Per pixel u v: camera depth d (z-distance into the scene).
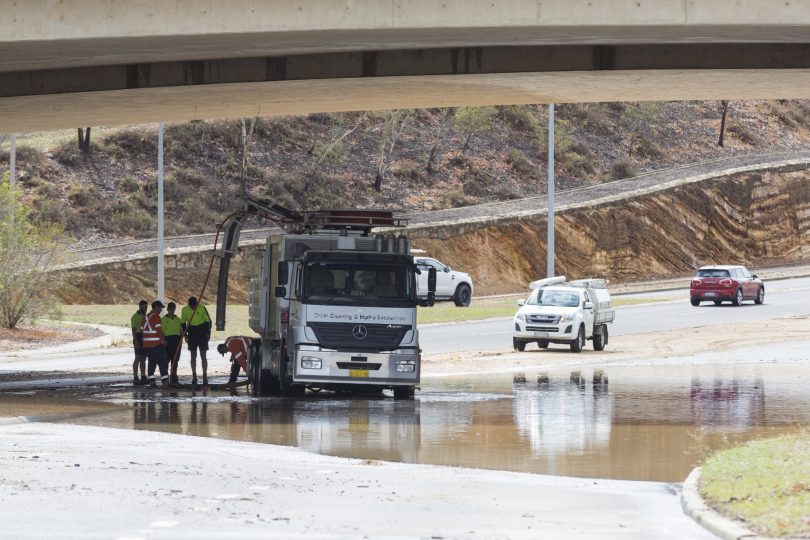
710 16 52.22
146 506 27.41
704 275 137.38
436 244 173.00
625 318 123.31
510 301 152.38
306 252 58.97
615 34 55.59
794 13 52.12
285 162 188.75
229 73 63.50
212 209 173.88
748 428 46.59
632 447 40.88
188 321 67.94
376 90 67.81
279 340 61.78
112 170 173.75
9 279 104.25
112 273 145.25
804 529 23.06
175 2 52.38
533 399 59.12
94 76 64.94
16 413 51.91
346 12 52.41
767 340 99.56
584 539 24.00
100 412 53.09
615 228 190.50
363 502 28.52
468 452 39.66
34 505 27.30
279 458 37.53
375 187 191.38
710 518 25.25
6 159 169.00
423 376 73.50
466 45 59.56
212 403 57.84
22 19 52.38
